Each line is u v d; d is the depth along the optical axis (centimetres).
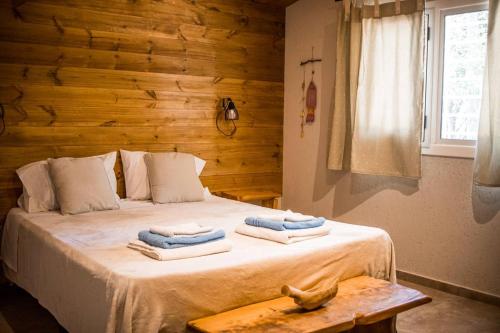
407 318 351
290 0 523
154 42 460
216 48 498
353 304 261
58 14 410
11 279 378
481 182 369
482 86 368
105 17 432
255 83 528
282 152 552
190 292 238
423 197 421
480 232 387
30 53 400
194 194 443
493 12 357
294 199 541
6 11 389
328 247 294
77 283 264
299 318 241
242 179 528
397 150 427
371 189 459
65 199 380
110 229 332
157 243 268
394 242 444
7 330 330
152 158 440
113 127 443
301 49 525
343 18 463
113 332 225
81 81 425
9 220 385
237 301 254
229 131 514
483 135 368
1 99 391
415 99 411
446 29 407
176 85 476
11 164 399
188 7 477
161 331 230
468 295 394
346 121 469
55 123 415
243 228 319
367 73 440
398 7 415
